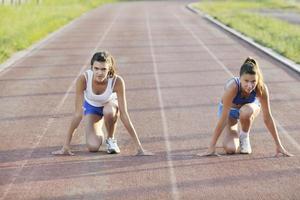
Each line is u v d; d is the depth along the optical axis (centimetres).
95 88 1405
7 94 2130
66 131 1617
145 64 2889
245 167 1314
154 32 4641
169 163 1342
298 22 6116
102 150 1445
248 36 4256
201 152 1435
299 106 1984
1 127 1662
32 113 1836
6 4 5778
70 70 2695
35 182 1207
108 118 1419
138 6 9550
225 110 1372
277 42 3744
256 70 1352
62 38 4131
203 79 2473
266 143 1520
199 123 1723
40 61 2989
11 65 2845
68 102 2003
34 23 4744
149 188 1175
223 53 3375
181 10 8181
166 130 1644
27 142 1509
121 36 4294
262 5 9875
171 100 2047
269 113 1396
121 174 1261
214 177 1244
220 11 7712
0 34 3794
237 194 1141
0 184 1193
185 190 1165
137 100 2042
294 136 1600
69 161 1350
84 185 1190
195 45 3756
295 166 1323
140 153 1408
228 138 1430
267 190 1165
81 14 7012
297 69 2714
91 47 3597
